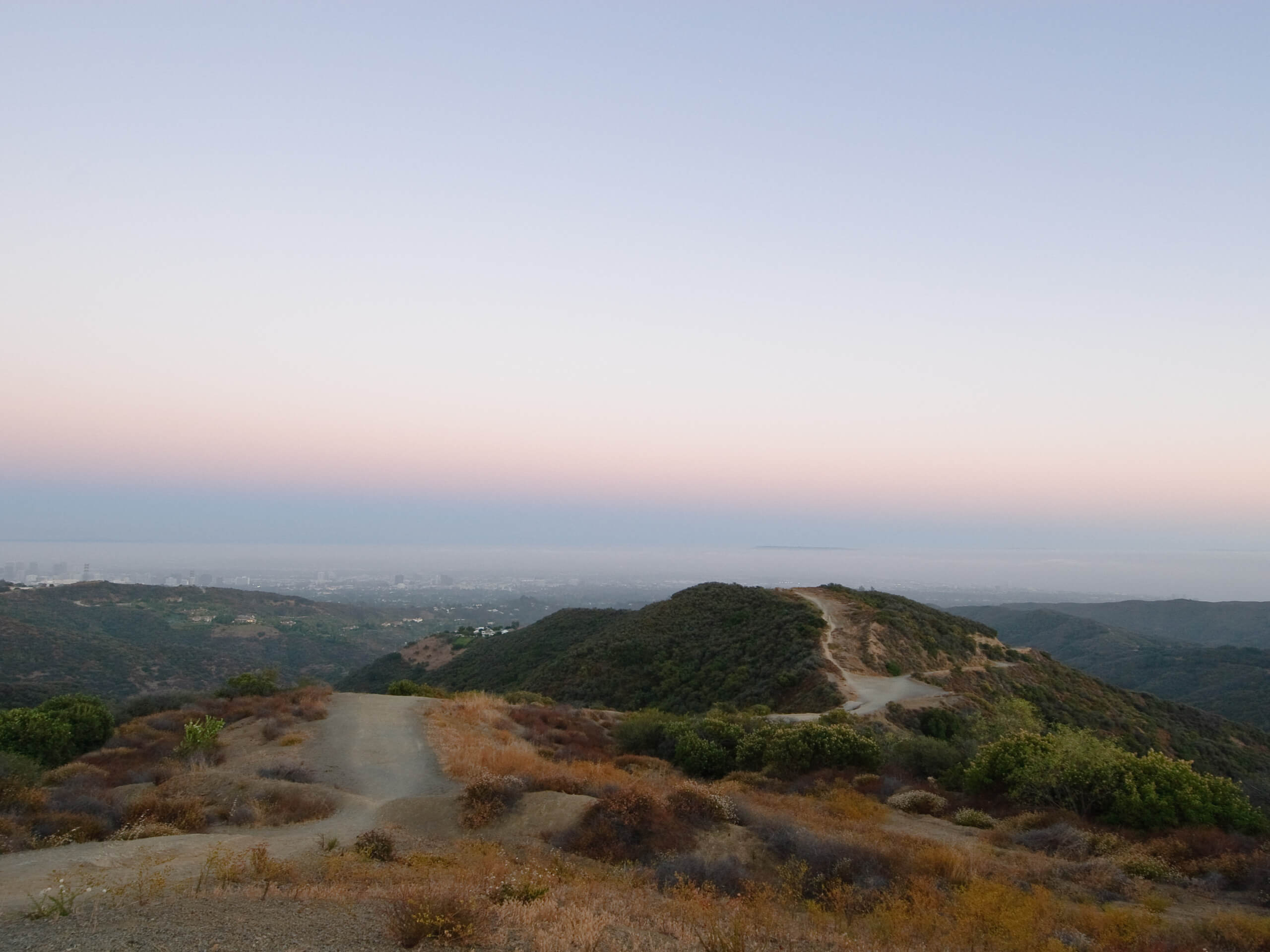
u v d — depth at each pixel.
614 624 74.75
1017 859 14.30
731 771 26.39
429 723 29.39
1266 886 12.48
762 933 9.41
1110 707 53.97
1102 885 12.66
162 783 18.91
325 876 11.26
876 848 13.82
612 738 32.25
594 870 13.11
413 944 7.70
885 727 35.69
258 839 14.33
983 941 9.61
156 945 7.06
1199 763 44.66
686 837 14.74
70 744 25.19
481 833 15.68
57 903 8.20
